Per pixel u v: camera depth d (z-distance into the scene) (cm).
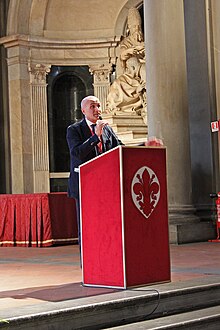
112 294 634
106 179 663
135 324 598
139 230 668
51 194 1313
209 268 842
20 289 704
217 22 1360
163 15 1267
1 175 1914
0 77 1919
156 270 685
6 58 1905
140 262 669
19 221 1333
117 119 1719
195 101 1370
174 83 1266
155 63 1273
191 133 1375
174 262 925
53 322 556
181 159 1268
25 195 1325
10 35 1877
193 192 1366
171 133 1263
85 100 792
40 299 625
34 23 1897
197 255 1017
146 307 623
